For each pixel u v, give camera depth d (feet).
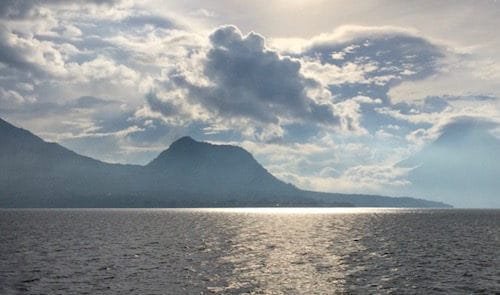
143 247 350.64
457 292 187.42
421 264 260.21
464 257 290.97
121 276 220.84
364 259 282.36
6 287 195.21
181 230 552.00
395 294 183.73
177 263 263.90
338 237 447.42
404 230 551.18
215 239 424.46
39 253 309.83
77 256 295.07
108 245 365.40
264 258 287.07
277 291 188.44
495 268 245.45
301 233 503.20
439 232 514.68
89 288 193.47
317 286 197.98
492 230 547.90
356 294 183.32
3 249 333.62
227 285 199.93
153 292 186.29
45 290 189.67
